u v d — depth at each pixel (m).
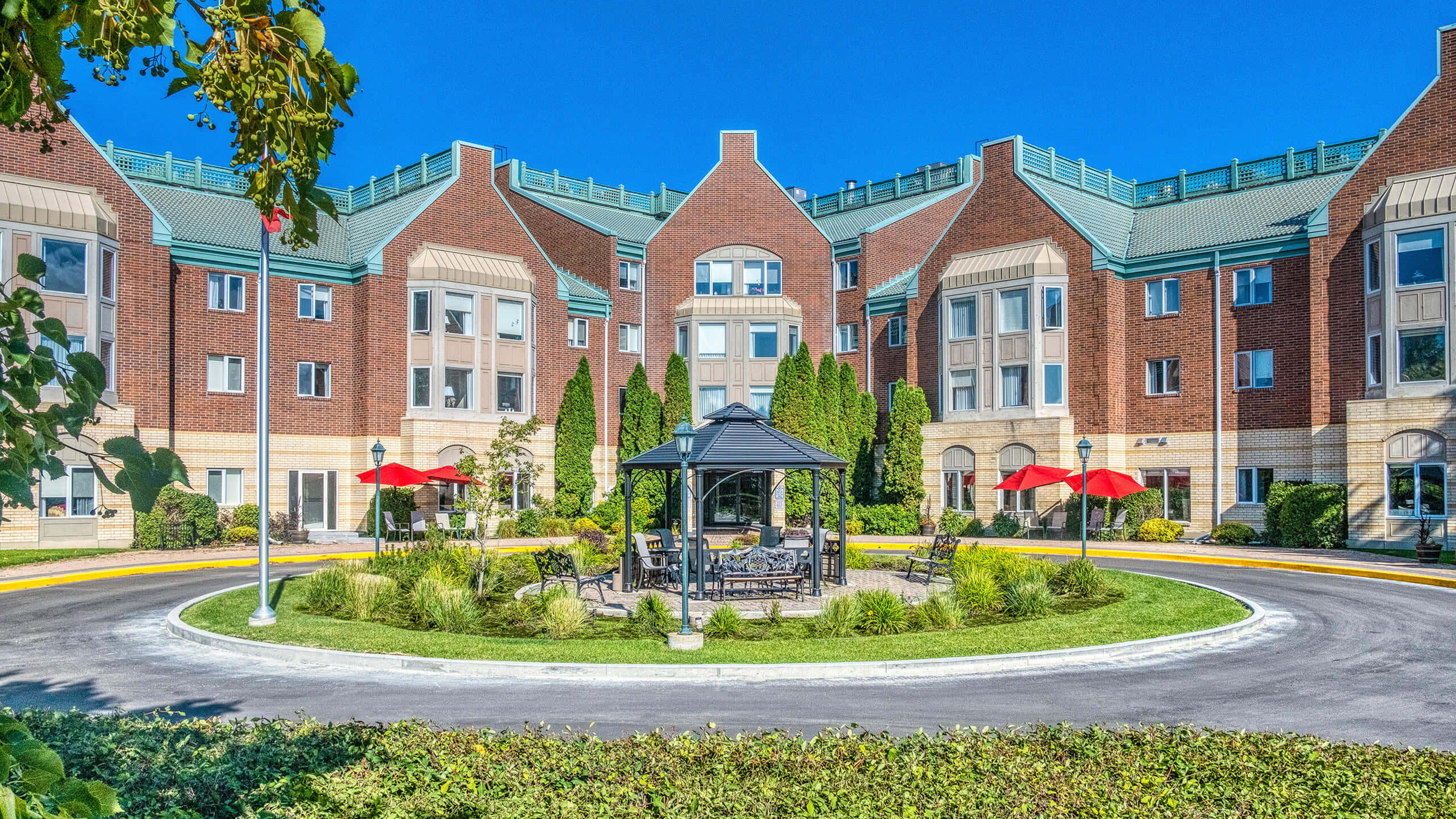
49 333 2.64
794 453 22.39
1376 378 33.25
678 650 15.65
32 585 24.27
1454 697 12.96
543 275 44.25
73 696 12.98
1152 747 8.87
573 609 17.95
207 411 36.78
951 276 42.72
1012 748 8.79
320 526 39.50
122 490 2.50
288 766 7.93
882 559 28.64
